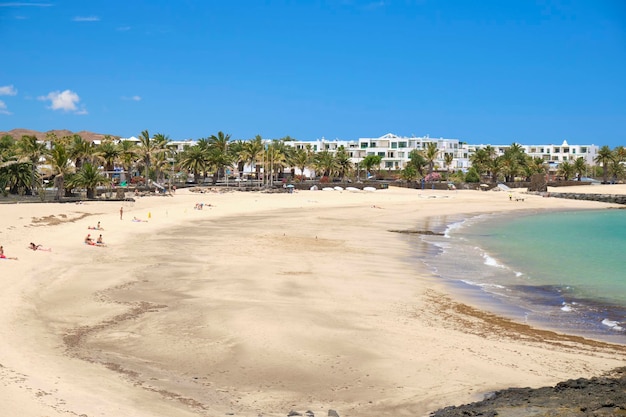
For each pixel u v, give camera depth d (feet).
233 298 92.89
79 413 43.80
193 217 238.68
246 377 57.98
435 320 84.12
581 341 75.61
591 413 45.24
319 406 50.62
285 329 74.18
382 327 77.77
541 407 47.52
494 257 151.64
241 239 170.60
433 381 57.41
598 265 140.15
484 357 65.41
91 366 58.39
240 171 485.56
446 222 255.09
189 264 124.67
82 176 269.03
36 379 51.44
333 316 82.89
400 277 118.42
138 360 62.13
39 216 185.06
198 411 47.78
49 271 108.88
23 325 72.54
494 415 45.55
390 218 265.75
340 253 148.66
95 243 145.48
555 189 527.40
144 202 277.64
